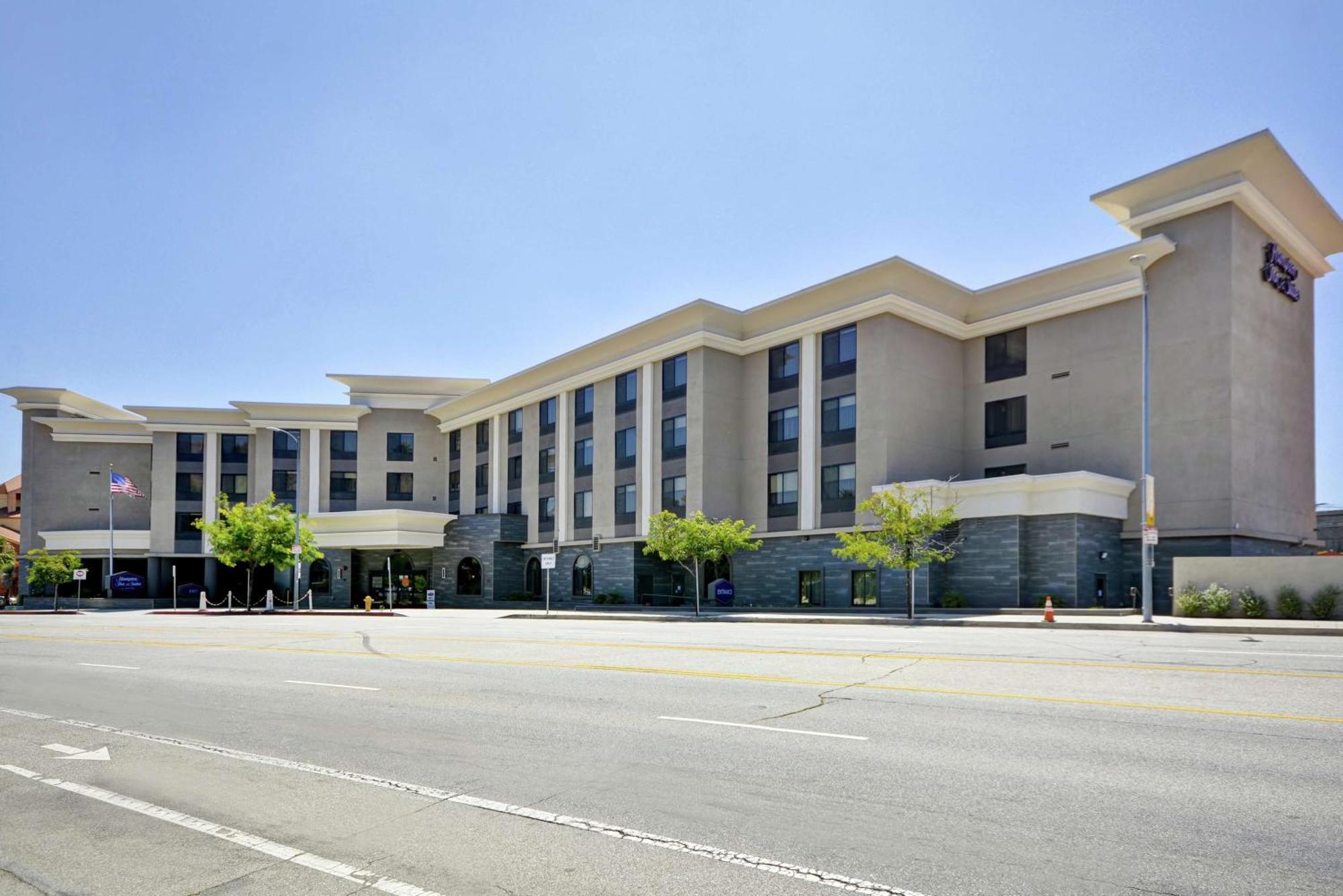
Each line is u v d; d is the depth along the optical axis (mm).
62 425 63875
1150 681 11656
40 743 9781
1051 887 4969
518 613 38906
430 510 61875
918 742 8469
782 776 7398
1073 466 34406
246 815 6770
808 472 37969
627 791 7090
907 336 36094
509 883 5238
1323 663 13094
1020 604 30688
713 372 40844
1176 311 32281
